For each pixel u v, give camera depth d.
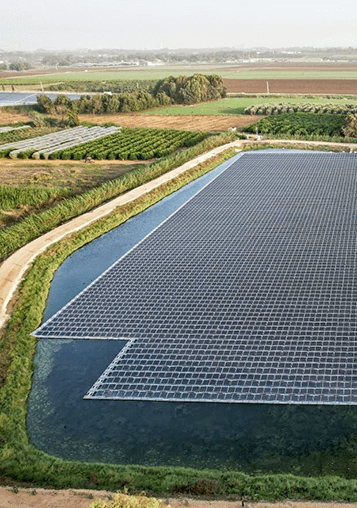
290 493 15.16
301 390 19.52
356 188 42.78
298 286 27.00
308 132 68.00
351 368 20.42
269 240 33.31
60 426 19.06
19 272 30.70
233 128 75.38
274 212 38.47
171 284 28.30
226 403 19.41
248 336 22.92
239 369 20.88
